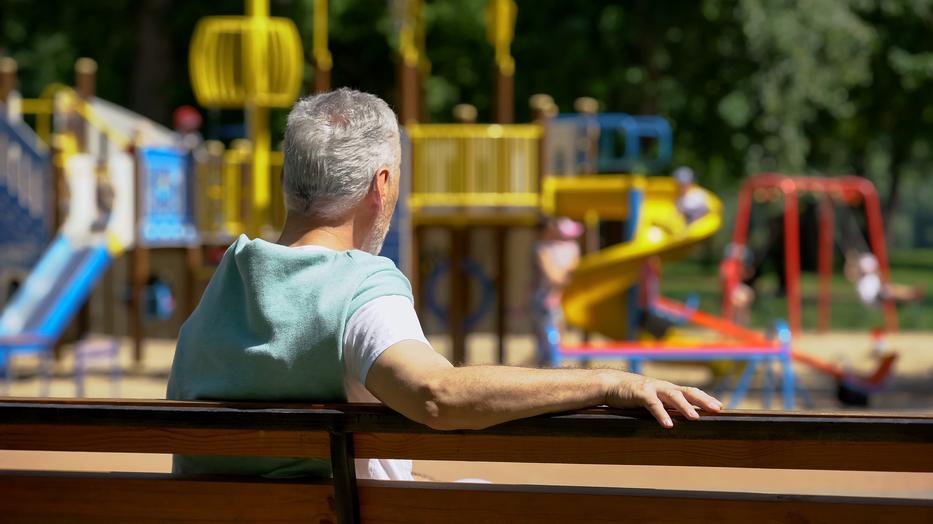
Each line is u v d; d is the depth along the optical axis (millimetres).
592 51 37375
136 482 3484
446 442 3287
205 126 42125
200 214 24609
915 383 20141
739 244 27859
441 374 3145
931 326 32250
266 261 3438
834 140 45469
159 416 3303
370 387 3281
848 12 35438
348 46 41625
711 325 17953
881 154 61031
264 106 21703
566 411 3113
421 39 26375
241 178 24484
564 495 3238
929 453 3094
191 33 41500
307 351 3379
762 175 37312
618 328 18422
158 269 27484
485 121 40625
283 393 3455
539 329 17547
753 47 34250
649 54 36781
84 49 42188
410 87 21125
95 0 41188
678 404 3053
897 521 3129
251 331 3479
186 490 3461
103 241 20953
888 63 39500
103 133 22031
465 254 25297
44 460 4770
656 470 5039
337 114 3656
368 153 3641
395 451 3320
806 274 59562
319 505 3396
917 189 108250
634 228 19672
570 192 20312
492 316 28000
